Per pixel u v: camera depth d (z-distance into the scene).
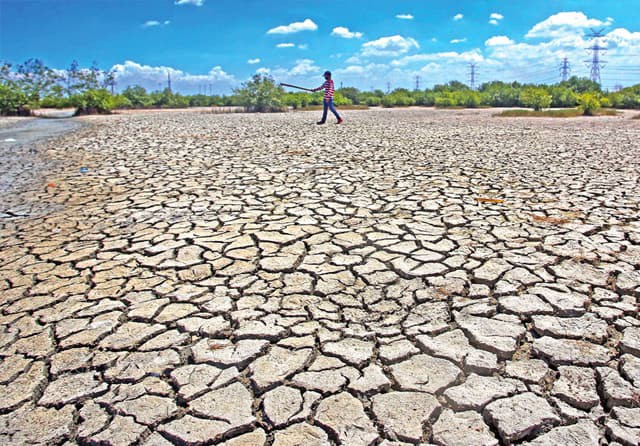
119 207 4.12
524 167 5.75
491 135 9.86
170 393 1.77
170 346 2.06
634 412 1.62
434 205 3.99
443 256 2.91
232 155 6.83
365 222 3.57
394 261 2.85
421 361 1.92
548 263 2.79
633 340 2.02
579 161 6.21
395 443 1.52
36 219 3.84
